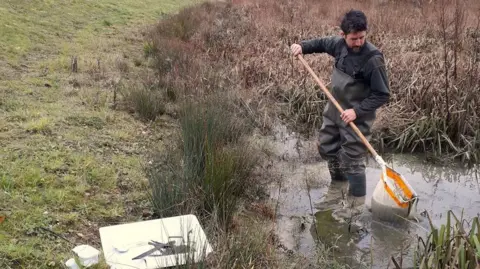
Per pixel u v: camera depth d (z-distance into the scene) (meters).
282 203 4.83
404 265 3.92
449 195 5.21
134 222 3.87
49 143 5.03
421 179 5.63
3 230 3.60
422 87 6.90
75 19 11.24
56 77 7.26
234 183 4.47
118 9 13.16
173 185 4.20
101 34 10.59
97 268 3.34
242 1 15.02
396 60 8.19
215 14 13.30
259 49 9.51
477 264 3.16
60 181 4.37
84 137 5.36
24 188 4.12
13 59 7.82
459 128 6.28
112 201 4.30
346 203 4.89
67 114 5.85
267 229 4.17
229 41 10.13
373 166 5.83
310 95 7.21
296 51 5.21
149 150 5.36
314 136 6.59
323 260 3.88
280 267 3.68
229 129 5.70
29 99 6.20
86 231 3.84
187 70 7.93
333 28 11.14
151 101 6.45
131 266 3.35
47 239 3.62
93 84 7.21
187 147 4.83
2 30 9.00
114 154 5.14
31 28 9.66
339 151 5.22
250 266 3.49
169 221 3.87
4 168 4.38
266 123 6.71
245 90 7.48
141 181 4.61
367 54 4.68
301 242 4.21
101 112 6.10
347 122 4.77
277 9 13.77
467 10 11.59
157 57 8.88
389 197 4.51
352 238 4.30
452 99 6.63
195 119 5.26
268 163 5.61
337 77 4.92
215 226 3.90
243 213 4.50
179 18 12.20
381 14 11.82
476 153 6.09
